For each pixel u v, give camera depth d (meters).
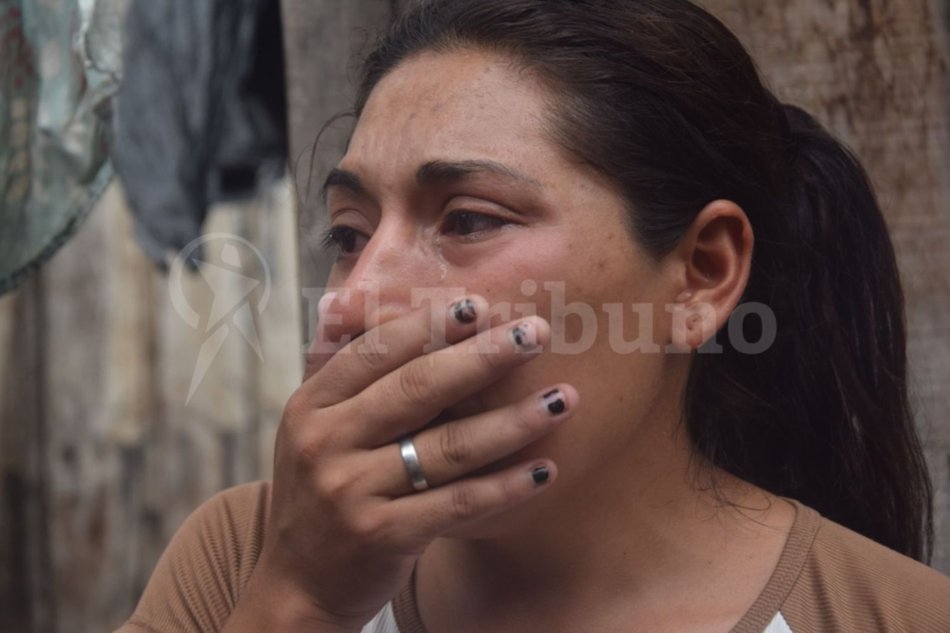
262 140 2.31
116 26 1.53
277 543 0.98
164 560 1.25
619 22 1.06
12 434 3.78
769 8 1.51
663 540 1.08
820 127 1.33
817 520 1.11
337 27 1.56
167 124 2.20
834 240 1.30
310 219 1.54
